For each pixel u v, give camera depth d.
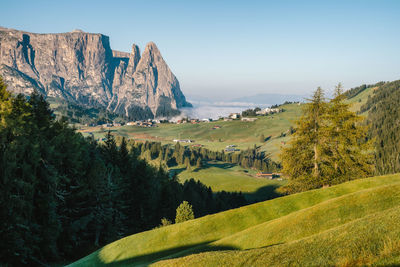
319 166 36.41
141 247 28.39
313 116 36.59
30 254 31.11
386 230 11.53
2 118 32.97
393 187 22.47
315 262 11.16
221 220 28.97
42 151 36.06
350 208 21.20
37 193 34.34
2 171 29.22
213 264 14.91
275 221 23.38
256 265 12.99
